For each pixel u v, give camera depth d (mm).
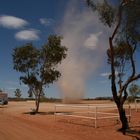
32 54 39062
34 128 21578
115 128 20578
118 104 19750
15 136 17859
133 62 19438
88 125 22547
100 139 17172
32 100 114938
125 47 21062
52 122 25719
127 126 19875
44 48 39156
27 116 33375
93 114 32188
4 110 46500
